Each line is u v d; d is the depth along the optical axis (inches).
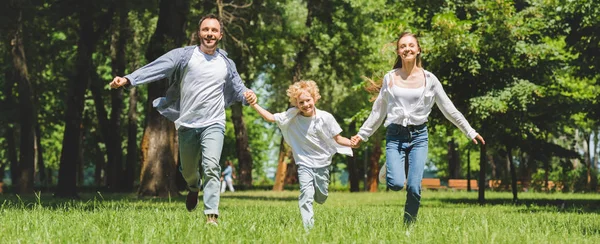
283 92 1752.0
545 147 1096.2
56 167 2992.1
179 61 335.9
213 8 1269.7
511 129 1021.8
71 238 261.9
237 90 348.8
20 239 254.1
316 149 342.3
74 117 1102.4
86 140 2367.1
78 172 2129.7
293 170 2406.5
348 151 346.6
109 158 1722.4
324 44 1493.6
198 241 254.8
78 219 349.7
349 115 1980.8
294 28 1419.8
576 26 956.0
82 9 1117.7
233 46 1349.7
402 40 334.3
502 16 949.2
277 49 1423.5
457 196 1465.3
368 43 1502.2
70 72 1555.1
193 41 1273.4
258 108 346.9
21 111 1300.4
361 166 2694.4
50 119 1918.1
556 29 992.2
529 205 968.9
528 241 275.0
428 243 262.1
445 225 347.3
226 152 2800.2
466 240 264.4
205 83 336.8
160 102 346.9
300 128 341.1
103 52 1711.4
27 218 340.2
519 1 1050.1
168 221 334.3
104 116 1718.8
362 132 343.3
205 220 344.2
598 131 2130.9
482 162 1053.8
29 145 1307.8
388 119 335.3
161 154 1069.8
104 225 319.3
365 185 2304.4
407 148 335.6
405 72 336.8
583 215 588.1
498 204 1016.2
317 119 339.0
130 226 300.5
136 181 2571.4
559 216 538.9
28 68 1573.6
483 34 960.3
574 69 1007.6
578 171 2066.9
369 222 362.3
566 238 301.9
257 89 1838.1
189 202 378.9
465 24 933.8
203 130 337.7
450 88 1012.5
